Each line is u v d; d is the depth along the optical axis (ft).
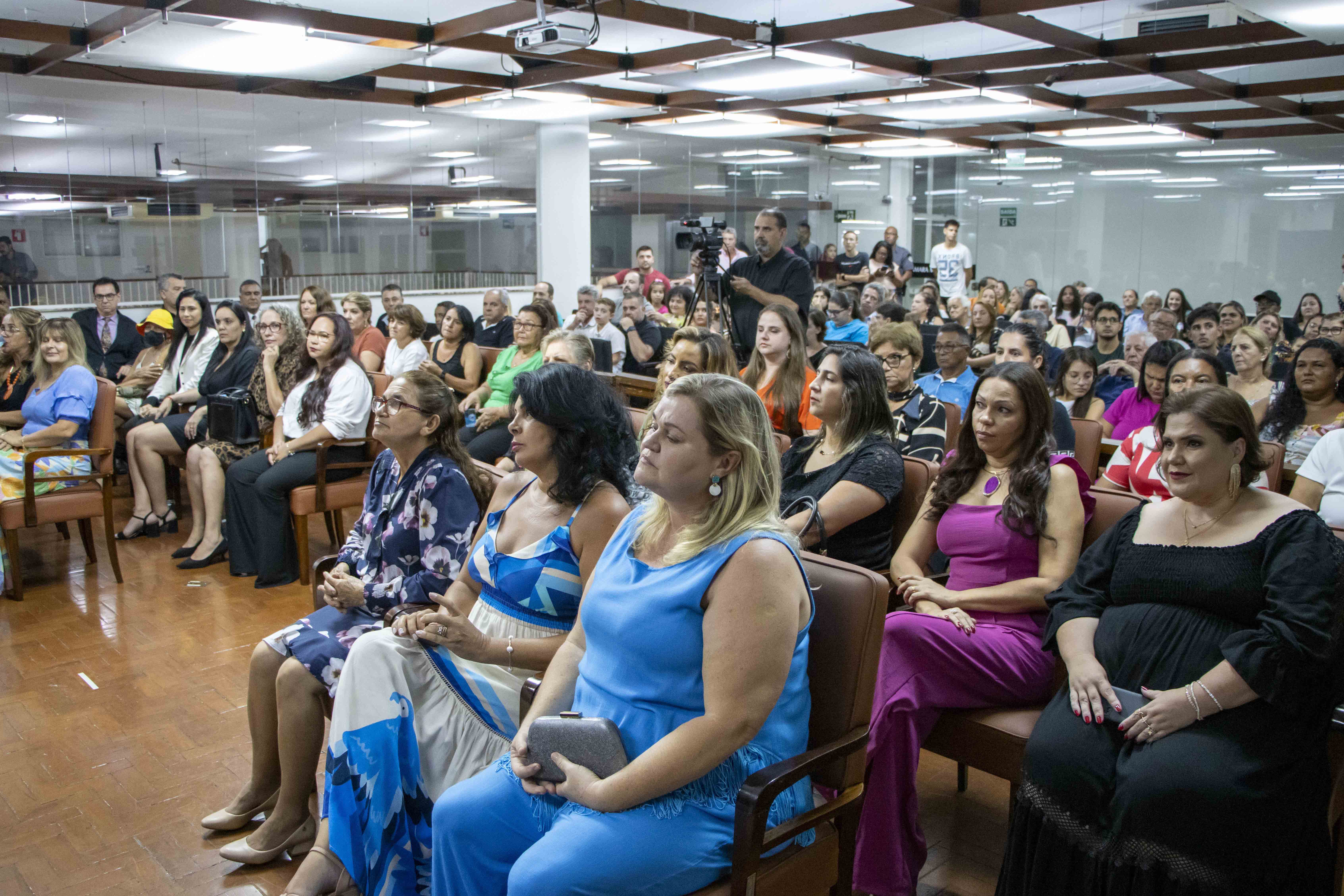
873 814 6.96
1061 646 6.87
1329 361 11.71
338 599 7.93
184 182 29.73
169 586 14.88
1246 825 5.66
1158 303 33.50
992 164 47.98
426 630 6.55
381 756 6.68
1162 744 5.93
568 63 24.71
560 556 6.90
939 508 8.50
